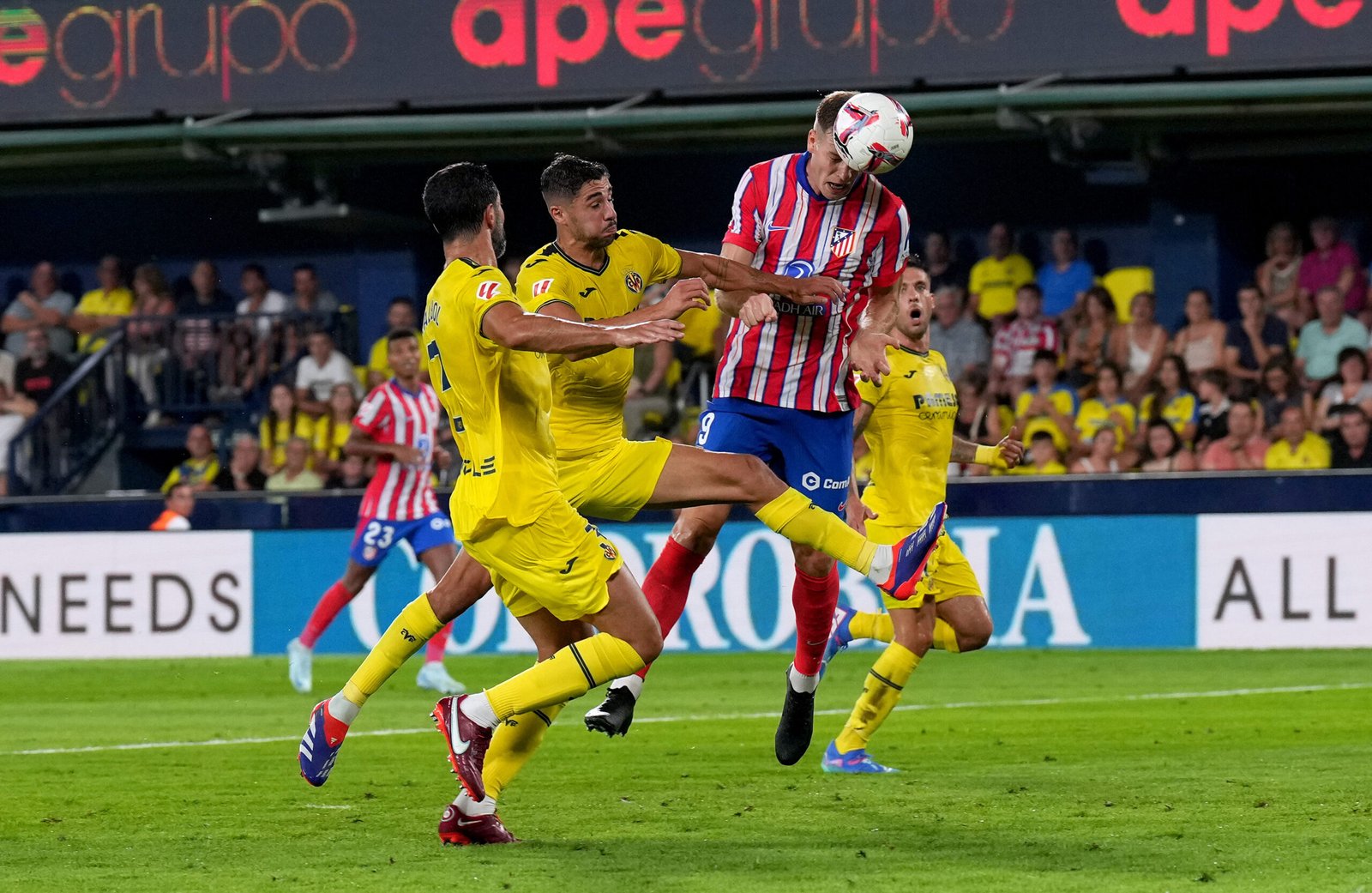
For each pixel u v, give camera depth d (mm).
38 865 15008
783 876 13859
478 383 15312
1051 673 34062
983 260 49406
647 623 15625
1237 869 14016
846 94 18625
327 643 42125
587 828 16719
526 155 45969
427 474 32531
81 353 51625
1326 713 26562
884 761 21828
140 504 43094
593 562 15500
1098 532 39125
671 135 43719
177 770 22031
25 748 24797
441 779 20875
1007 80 41562
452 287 15352
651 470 17016
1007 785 19344
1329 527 37812
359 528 32688
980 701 29328
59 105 45344
